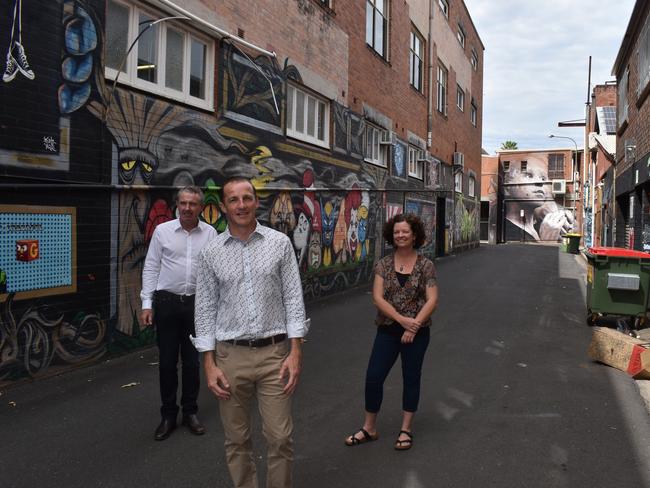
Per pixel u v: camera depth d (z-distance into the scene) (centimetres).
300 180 1031
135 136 628
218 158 778
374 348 411
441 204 2355
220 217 780
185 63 725
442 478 356
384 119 1520
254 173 869
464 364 632
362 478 356
